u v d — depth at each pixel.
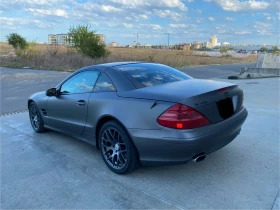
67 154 4.23
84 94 3.99
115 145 3.48
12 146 4.64
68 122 4.35
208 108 2.98
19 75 15.94
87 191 3.11
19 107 7.70
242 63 37.38
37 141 4.88
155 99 3.03
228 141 3.33
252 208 2.66
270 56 17.77
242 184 3.11
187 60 31.50
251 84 11.62
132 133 3.13
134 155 3.26
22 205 2.87
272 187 3.03
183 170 3.52
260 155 3.88
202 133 2.87
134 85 3.43
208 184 3.15
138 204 2.81
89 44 25.38
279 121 5.52
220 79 14.84
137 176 3.41
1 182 3.37
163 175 3.41
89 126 3.88
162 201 2.85
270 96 8.35
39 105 5.10
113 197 2.96
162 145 2.93
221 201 2.80
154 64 4.30
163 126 2.91
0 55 30.16
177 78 3.82
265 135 4.70
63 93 4.50
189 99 2.86
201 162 3.71
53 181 3.37
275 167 3.50
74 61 22.41
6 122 6.19
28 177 3.49
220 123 3.08
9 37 29.69
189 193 2.98
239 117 3.44
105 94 3.62
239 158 3.80
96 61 23.28
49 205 2.86
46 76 15.58
